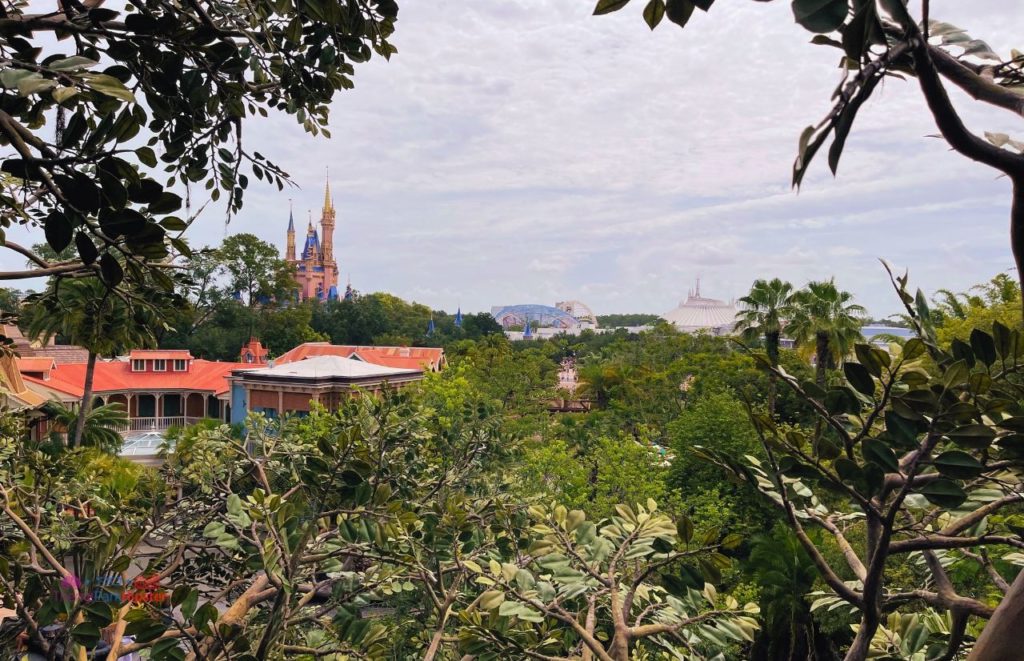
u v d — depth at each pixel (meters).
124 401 43.50
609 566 3.72
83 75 1.47
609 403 42.34
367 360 45.56
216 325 62.09
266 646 3.76
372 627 4.38
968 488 2.39
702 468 21.25
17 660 3.81
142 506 5.99
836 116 1.01
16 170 1.67
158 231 1.77
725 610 3.20
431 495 7.11
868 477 2.12
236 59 2.83
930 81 1.12
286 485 6.82
